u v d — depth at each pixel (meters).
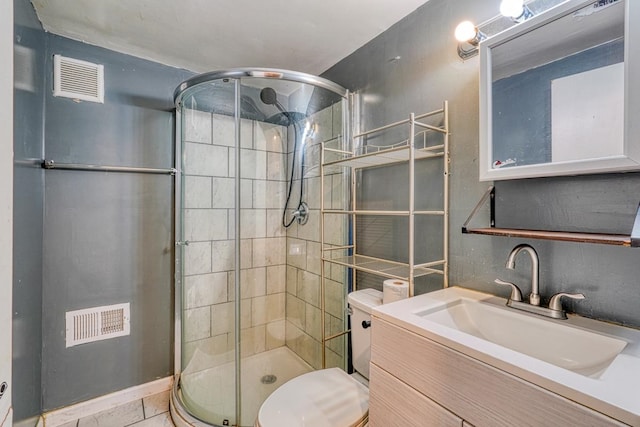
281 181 2.21
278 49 1.76
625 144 0.79
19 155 1.25
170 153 1.95
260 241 2.14
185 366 1.91
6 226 0.54
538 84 0.97
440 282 1.32
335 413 1.09
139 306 1.85
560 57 0.92
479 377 0.69
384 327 0.95
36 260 1.47
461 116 1.23
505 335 0.98
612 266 0.87
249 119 2.06
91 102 1.70
